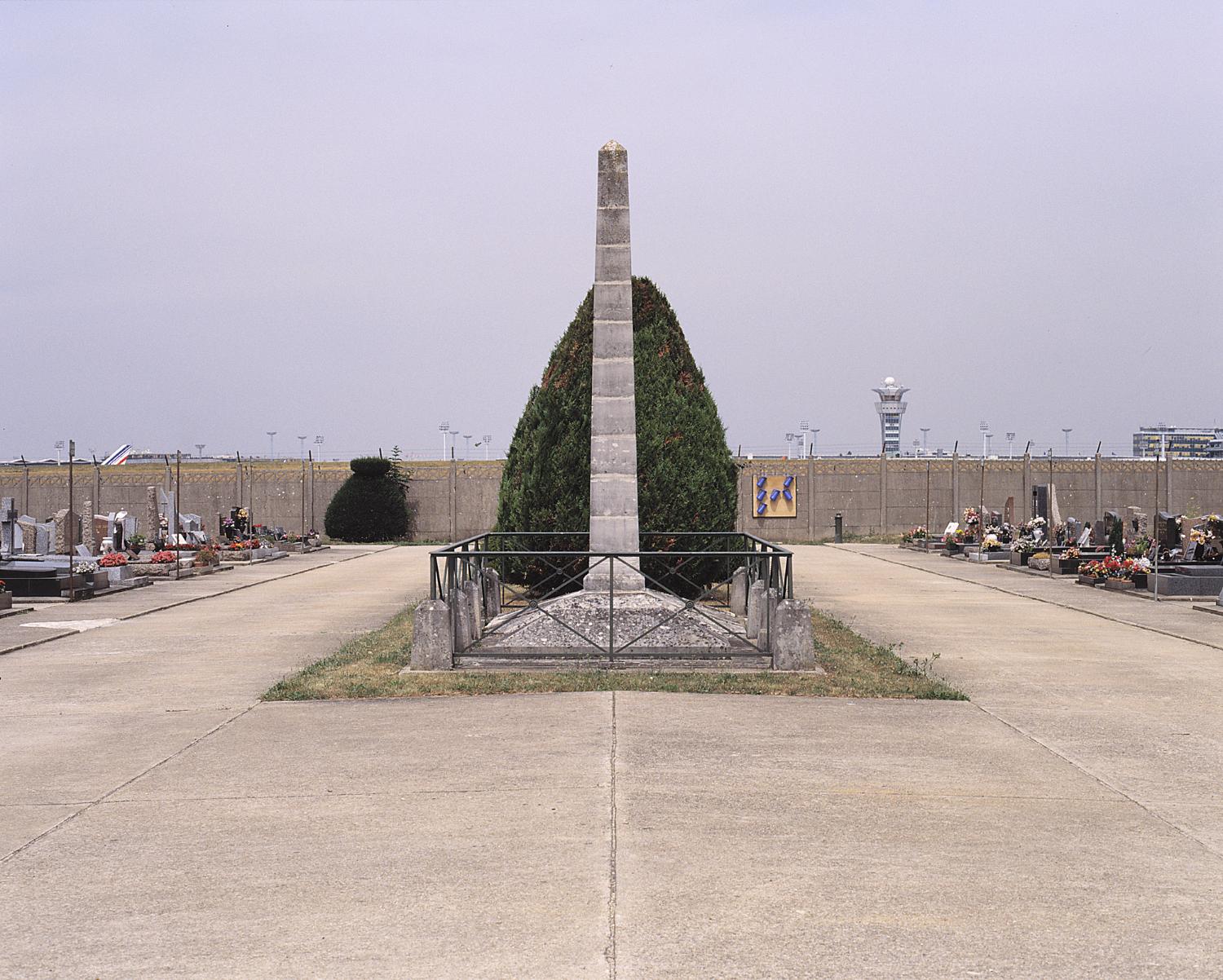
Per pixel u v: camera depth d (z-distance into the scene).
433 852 6.85
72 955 5.46
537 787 8.22
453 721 10.52
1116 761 9.20
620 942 5.50
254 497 46.19
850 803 7.87
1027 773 8.77
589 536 16.64
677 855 6.75
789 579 13.16
